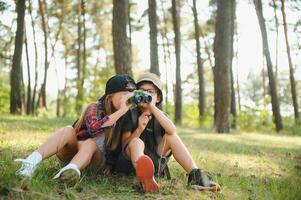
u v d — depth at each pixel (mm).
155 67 16828
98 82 22391
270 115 22281
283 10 22031
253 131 21578
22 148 5637
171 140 4176
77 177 3600
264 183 4773
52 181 3602
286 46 22344
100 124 3955
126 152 4109
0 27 21750
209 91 45156
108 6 29594
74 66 34750
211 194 3859
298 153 8859
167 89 31641
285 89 50031
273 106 20656
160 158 4215
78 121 4121
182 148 4160
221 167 5832
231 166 6043
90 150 3881
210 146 9000
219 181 4551
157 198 3588
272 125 21219
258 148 9484
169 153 4320
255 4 20453
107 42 33938
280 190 4203
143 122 4074
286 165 6570
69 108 25844
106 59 34281
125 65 11492
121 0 11500
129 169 4242
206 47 30438
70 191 3396
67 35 31828
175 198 3613
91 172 4156
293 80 22656
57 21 30000
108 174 4262
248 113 22547
